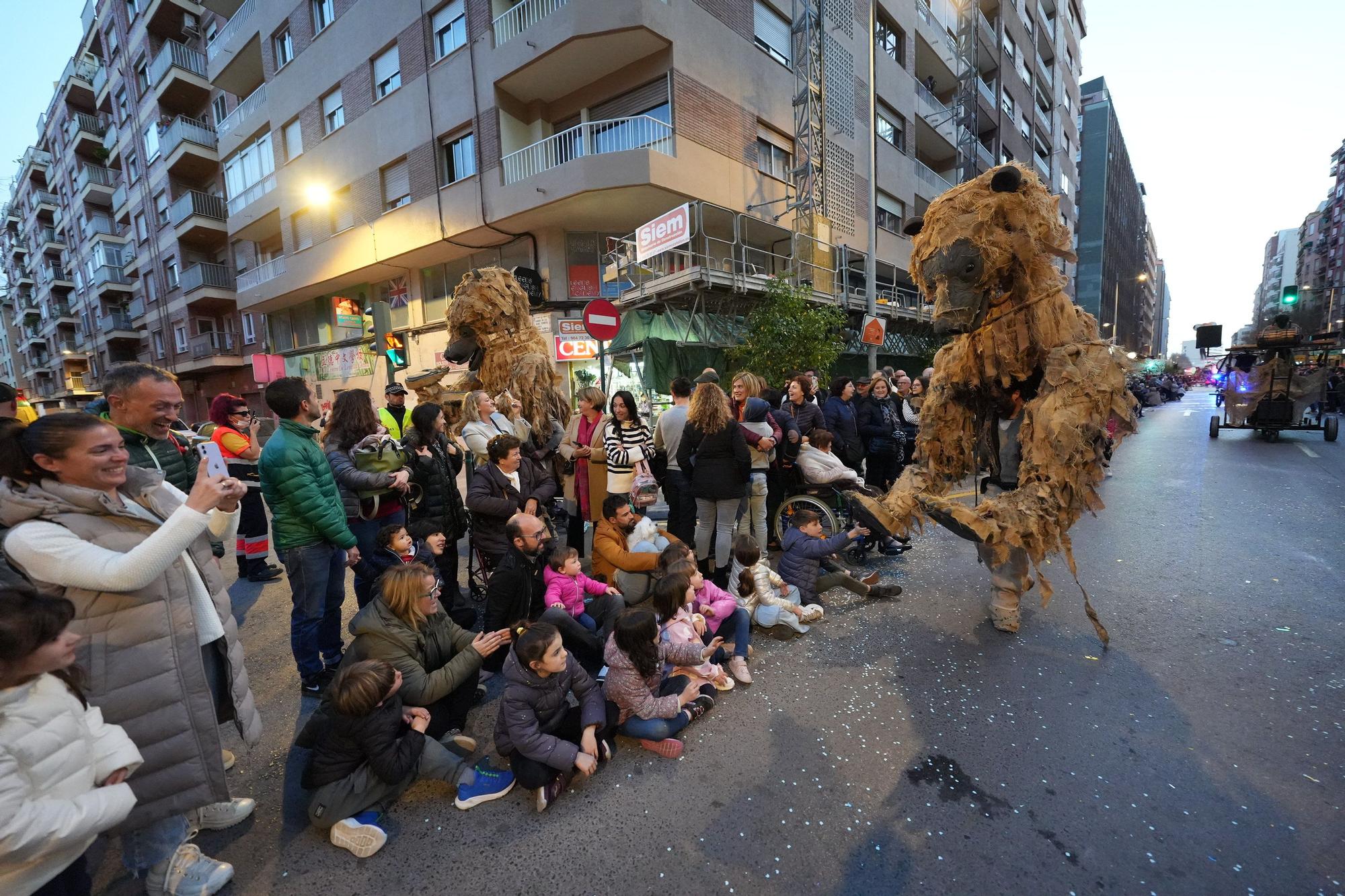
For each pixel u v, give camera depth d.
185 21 21.91
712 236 14.13
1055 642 3.47
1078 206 49.78
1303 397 11.39
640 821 2.20
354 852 2.09
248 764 2.65
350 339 18.08
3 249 52.56
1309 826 2.03
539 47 11.70
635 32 11.25
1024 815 2.13
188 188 23.25
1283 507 6.27
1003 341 3.34
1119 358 3.10
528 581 3.28
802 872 1.93
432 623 2.80
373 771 2.18
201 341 23.17
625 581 3.99
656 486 4.43
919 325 18.69
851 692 3.01
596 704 2.50
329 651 3.44
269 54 17.59
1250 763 2.37
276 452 2.92
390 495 3.87
